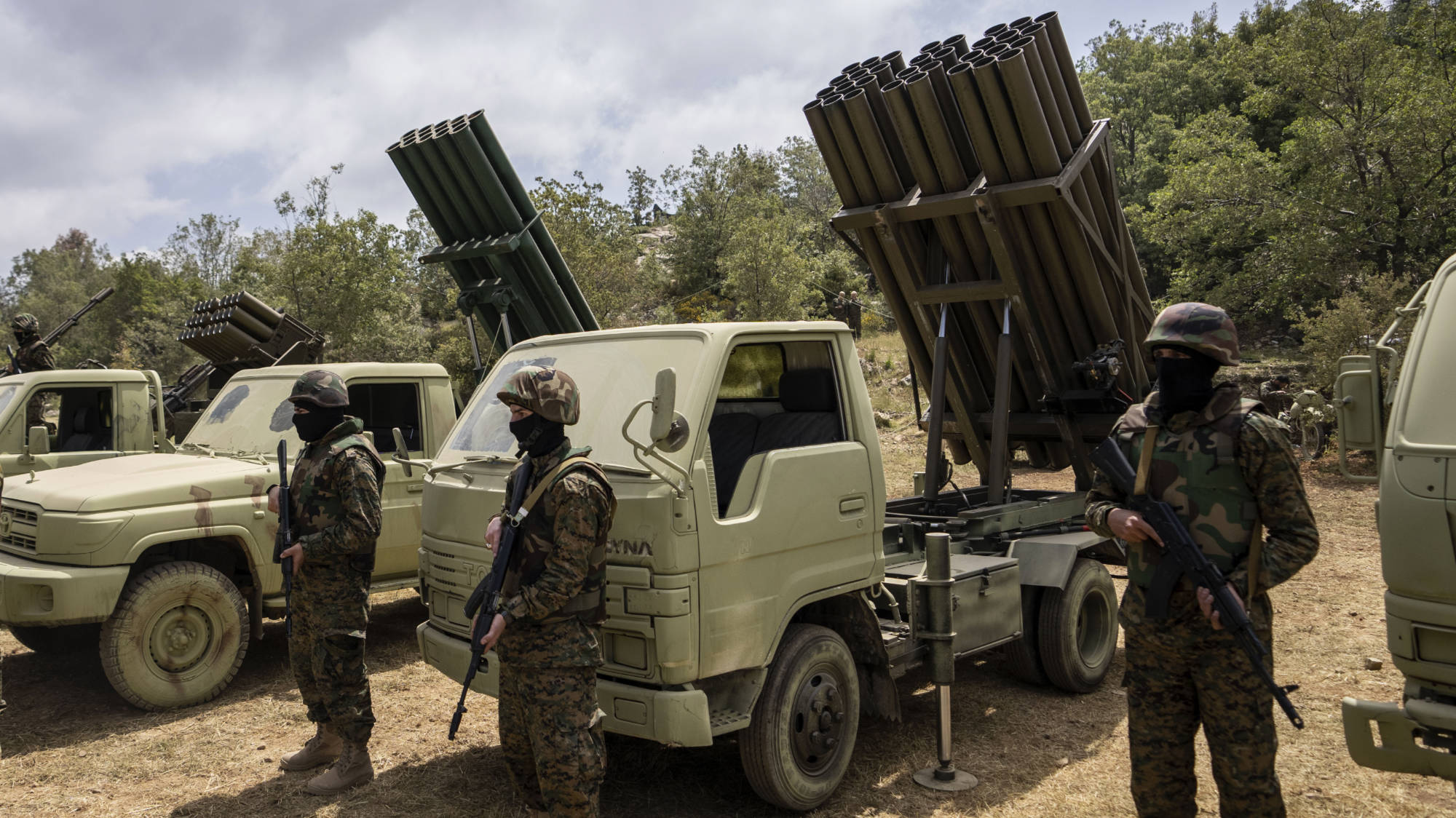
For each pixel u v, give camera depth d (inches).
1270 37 790.5
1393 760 124.3
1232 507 115.0
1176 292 903.7
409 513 271.4
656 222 2669.8
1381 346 138.7
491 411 181.8
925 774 176.7
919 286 244.5
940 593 175.6
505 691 132.5
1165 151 1488.7
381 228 986.1
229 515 233.5
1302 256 747.4
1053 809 161.8
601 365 169.0
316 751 182.9
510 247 306.5
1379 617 270.5
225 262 2240.4
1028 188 212.5
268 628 298.5
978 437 270.5
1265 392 549.0
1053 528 240.1
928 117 217.2
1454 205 719.7
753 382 209.8
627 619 144.7
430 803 168.4
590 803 124.3
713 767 183.8
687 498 142.8
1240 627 109.2
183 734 205.5
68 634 264.5
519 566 124.1
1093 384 244.5
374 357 991.0
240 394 284.8
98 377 297.0
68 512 214.4
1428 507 123.0
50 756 192.9
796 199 2210.9
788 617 158.4
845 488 171.2
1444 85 702.5
